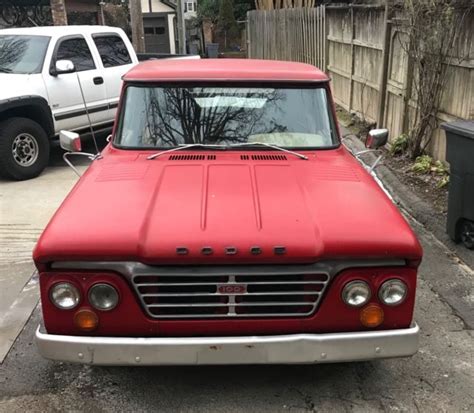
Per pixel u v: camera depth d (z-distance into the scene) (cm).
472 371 336
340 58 1174
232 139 383
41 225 579
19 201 655
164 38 3366
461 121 500
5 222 586
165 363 268
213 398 310
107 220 278
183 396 312
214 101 393
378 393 316
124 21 3328
